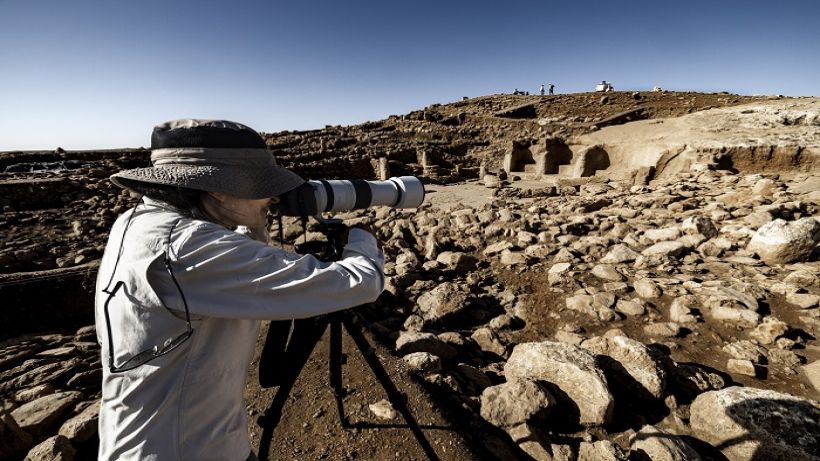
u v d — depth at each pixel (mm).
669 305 3939
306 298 752
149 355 694
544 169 19703
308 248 1358
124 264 699
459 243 6598
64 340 3746
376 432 1943
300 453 1857
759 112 18828
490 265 5504
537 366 2621
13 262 5547
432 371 2633
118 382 731
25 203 9477
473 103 38562
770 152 12156
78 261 5535
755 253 4887
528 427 2158
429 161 21297
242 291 704
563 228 6789
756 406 2199
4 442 2039
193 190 772
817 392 2678
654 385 2533
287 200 1134
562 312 4055
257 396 2303
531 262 5441
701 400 2408
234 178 767
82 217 8570
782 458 2016
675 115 26438
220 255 681
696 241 5418
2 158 14180
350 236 1078
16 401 2672
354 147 23266
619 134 19953
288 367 1312
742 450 2123
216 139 755
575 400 2422
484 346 3502
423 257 6125
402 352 3031
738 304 3660
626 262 5141
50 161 15047
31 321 3980
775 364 2982
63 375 2996
